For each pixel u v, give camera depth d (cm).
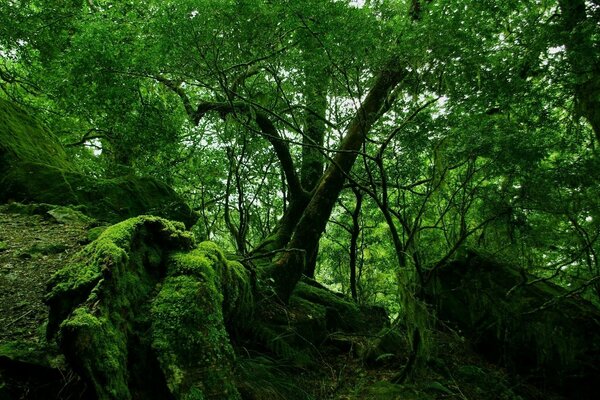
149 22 534
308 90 632
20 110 838
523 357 672
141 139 777
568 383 627
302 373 516
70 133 1145
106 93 641
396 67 554
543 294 707
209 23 487
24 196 646
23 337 312
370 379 546
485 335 712
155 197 775
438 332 739
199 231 920
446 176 647
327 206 710
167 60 529
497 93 556
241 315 488
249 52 549
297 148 1034
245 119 690
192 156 891
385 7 566
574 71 593
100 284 282
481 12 508
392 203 980
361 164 947
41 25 847
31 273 409
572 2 592
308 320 626
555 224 767
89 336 253
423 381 534
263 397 377
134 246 341
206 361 304
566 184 625
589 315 666
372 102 692
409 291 518
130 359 290
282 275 647
